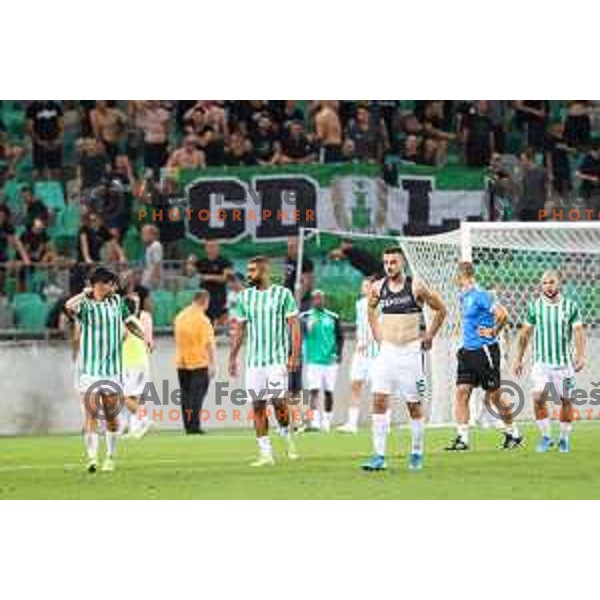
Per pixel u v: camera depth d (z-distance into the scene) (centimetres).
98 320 4462
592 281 7475
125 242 8150
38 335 7444
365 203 8212
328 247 8062
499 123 8712
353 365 6538
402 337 4266
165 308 7662
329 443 5753
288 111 8544
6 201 8238
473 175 8425
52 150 8381
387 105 8631
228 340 7450
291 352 4628
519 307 7375
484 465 4559
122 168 8250
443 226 8356
